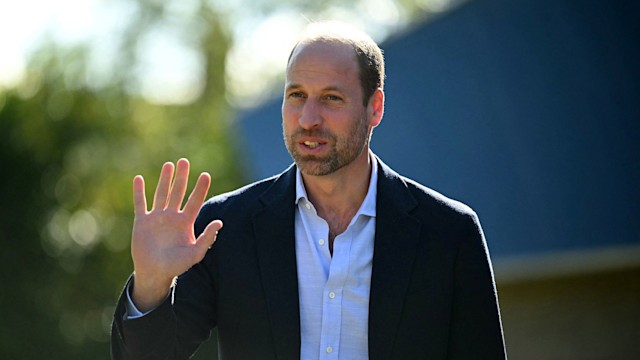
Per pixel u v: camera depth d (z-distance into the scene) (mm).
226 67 62156
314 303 8516
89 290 53188
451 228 8727
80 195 53219
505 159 24000
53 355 51219
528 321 23516
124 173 56281
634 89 22328
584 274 22328
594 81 23109
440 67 26391
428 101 26281
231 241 8656
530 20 25062
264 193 8852
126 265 54656
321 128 8289
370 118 8641
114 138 56125
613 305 22094
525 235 22781
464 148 25000
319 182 8633
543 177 23109
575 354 22594
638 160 21609
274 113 29328
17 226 50688
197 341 8586
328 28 8523
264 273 8539
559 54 24125
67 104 53281
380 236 8625
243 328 8516
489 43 25656
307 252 8609
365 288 8547
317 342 8469
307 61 8359
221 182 54781
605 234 21406
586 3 24125
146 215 8055
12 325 50344
